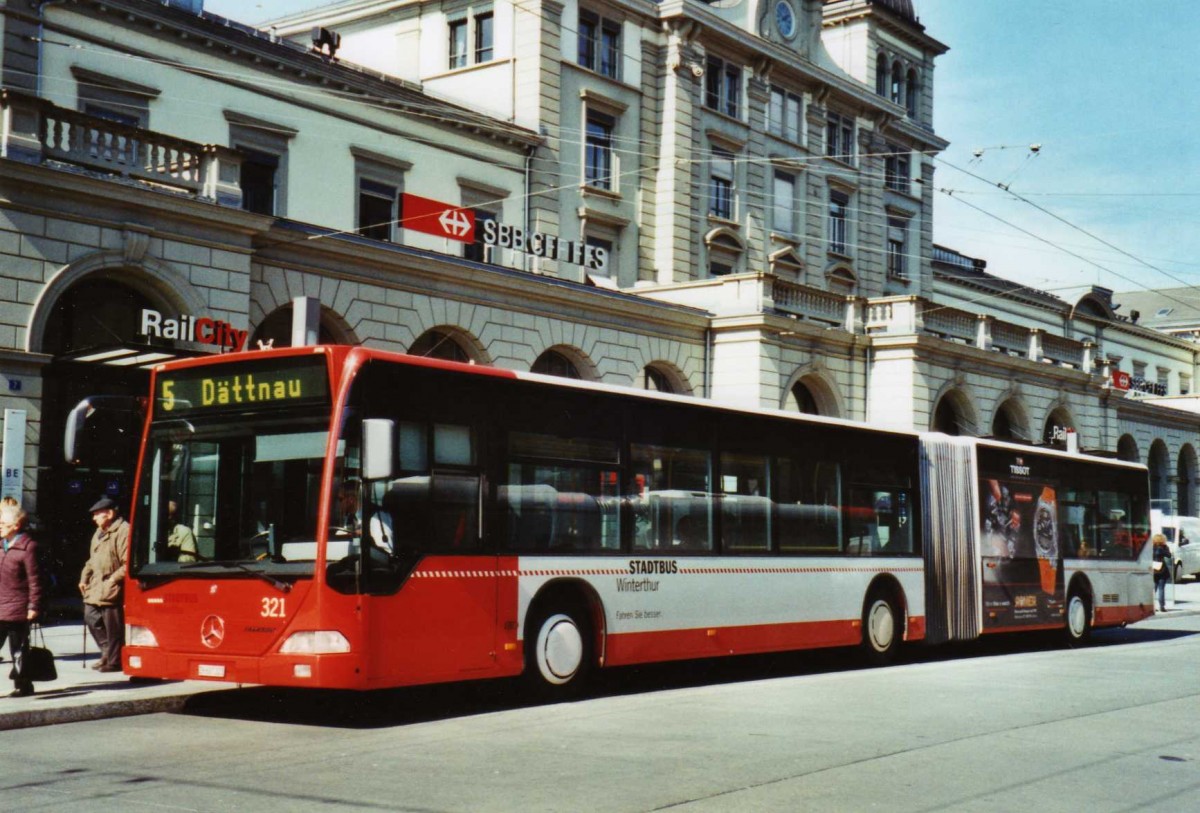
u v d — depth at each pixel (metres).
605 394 13.97
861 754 9.92
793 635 16.22
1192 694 14.25
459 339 27.34
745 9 41.16
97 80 23.19
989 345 40.97
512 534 12.67
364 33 38.03
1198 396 61.72
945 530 19.30
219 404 11.87
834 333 35.88
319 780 8.70
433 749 10.07
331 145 28.11
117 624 14.17
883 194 46.94
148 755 9.78
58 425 20.52
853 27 47.09
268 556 11.24
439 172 31.00
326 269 23.95
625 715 12.17
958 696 13.90
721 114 39.69
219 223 21.31
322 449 11.16
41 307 19.16
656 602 14.28
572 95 35.22
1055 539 21.78
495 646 12.36
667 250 37.56
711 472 15.30
